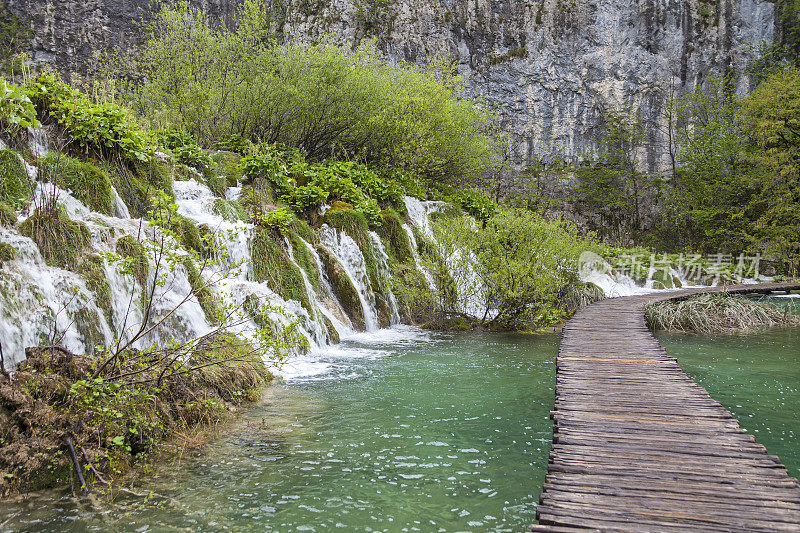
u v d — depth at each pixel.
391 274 15.72
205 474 5.15
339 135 23.09
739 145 36.41
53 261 7.41
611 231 39.34
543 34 39.88
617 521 3.74
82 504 4.50
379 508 4.58
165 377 6.27
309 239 13.91
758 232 33.56
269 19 32.44
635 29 40.16
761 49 39.94
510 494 4.88
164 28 21.59
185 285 9.30
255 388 7.95
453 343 12.28
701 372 9.85
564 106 40.16
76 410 5.27
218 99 19.86
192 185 13.05
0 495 4.50
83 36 31.00
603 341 10.35
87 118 10.70
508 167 39.16
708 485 4.26
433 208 21.14
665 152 40.62
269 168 15.11
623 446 5.05
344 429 6.46
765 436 6.57
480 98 32.09
